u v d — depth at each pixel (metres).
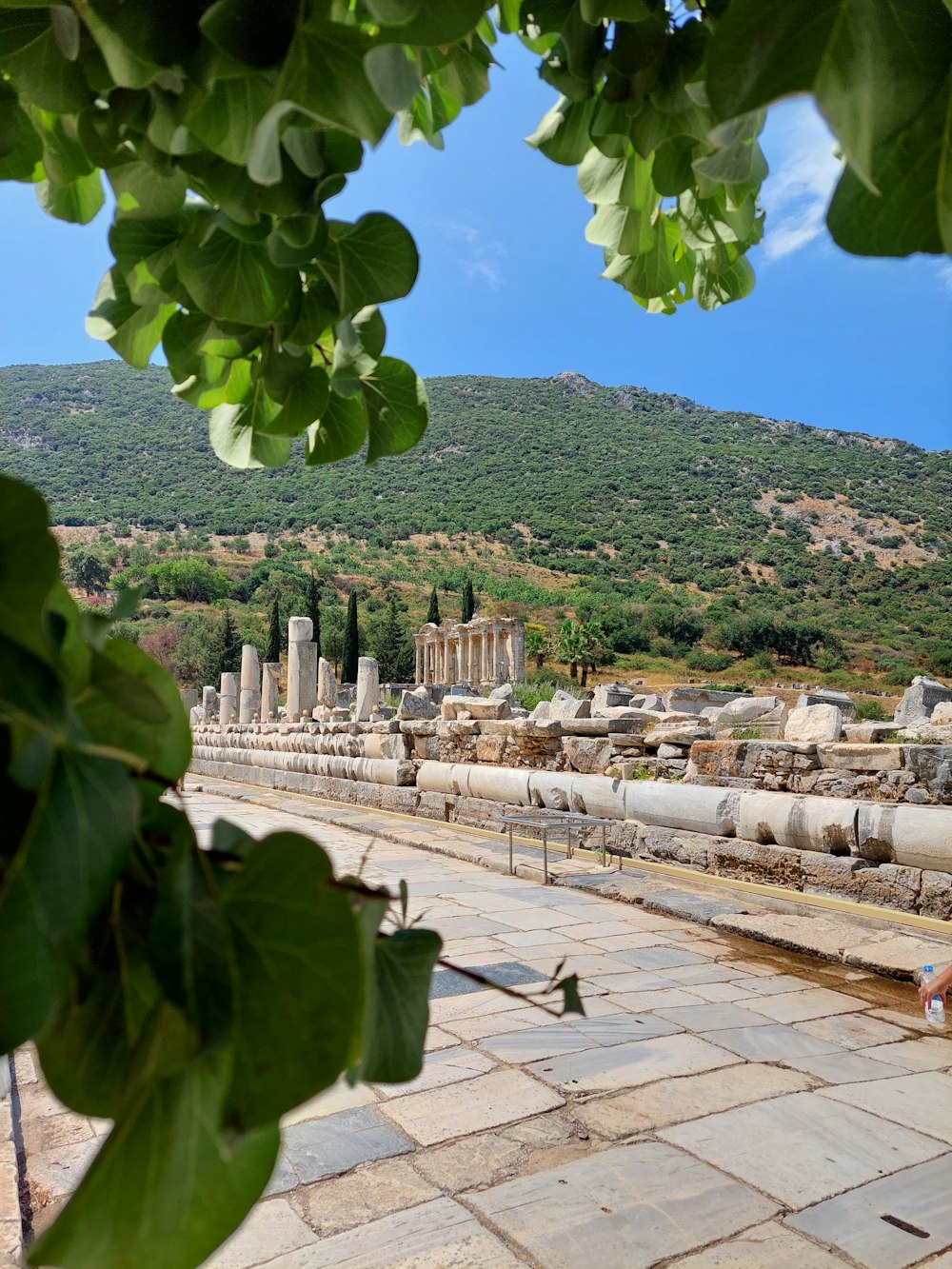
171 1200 0.41
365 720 24.25
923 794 7.00
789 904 7.20
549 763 11.75
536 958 6.12
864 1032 4.76
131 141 0.73
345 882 0.49
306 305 0.83
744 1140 3.51
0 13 0.73
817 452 188.62
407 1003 0.56
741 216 1.21
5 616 0.35
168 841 0.47
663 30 0.92
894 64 0.49
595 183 1.18
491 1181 3.19
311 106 0.59
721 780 8.74
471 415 199.12
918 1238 2.83
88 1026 0.45
